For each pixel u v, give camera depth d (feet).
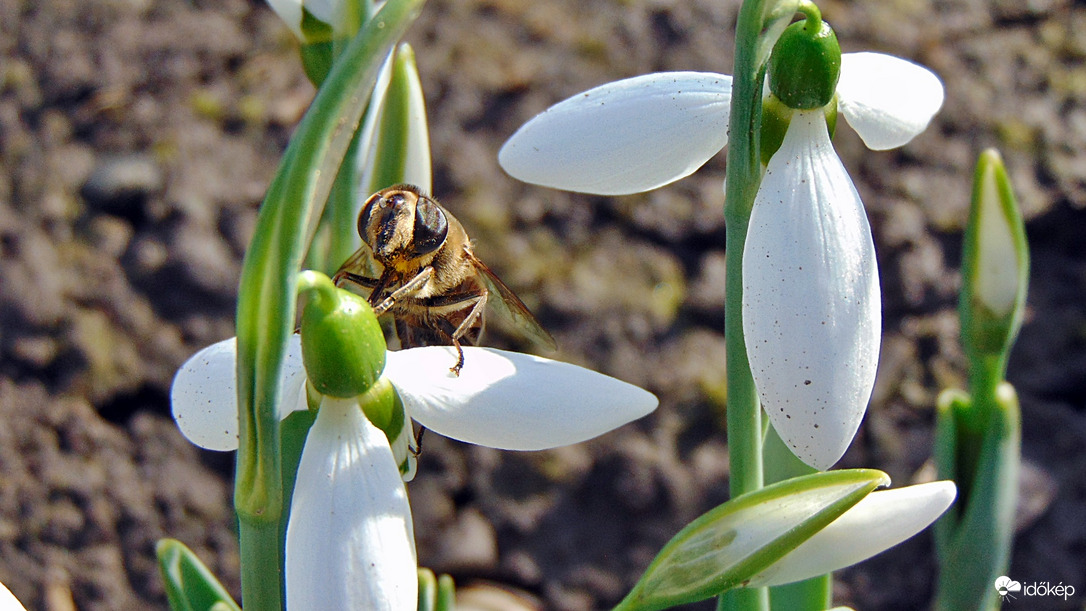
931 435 1.33
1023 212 1.47
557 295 1.38
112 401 1.33
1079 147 1.51
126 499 1.28
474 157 1.47
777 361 0.59
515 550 1.27
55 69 1.56
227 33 1.61
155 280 1.38
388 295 0.72
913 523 0.63
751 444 0.64
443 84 1.53
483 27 1.60
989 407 0.76
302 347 0.60
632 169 0.63
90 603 1.23
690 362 1.36
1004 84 1.58
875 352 0.60
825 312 0.59
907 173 1.49
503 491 1.30
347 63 0.57
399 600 0.59
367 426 0.60
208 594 0.71
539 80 1.54
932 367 1.38
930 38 1.62
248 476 0.59
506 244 1.42
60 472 1.28
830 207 0.60
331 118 0.57
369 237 0.71
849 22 1.63
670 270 1.42
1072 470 1.31
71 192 1.44
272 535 0.60
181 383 0.62
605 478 1.30
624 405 0.62
